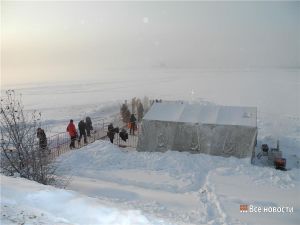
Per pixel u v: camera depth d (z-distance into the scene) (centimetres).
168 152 2247
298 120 3950
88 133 2667
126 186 1606
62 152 2256
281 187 1608
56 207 788
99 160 2094
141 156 2191
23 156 1438
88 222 723
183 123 2261
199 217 1203
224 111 2384
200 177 1828
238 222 1167
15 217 705
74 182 1591
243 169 1897
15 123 1475
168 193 1524
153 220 797
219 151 2198
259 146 2697
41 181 1429
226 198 1421
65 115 4291
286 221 1187
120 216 759
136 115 3456
